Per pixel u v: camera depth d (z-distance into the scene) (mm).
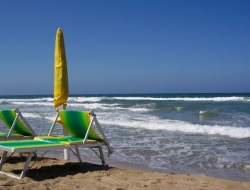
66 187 4266
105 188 4230
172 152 8227
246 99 44125
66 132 6344
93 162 7109
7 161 6332
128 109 27969
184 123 14812
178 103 37125
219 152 8117
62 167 5668
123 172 5305
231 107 27203
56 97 5977
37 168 5645
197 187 4391
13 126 6109
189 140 10172
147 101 45344
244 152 8094
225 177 5844
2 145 4836
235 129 12164
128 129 13320
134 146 9164
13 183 4402
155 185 4445
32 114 22516
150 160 7344
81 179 4742
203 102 38188
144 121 16312
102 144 5602
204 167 6621
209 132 11961
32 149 4684
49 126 14930
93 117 5355
